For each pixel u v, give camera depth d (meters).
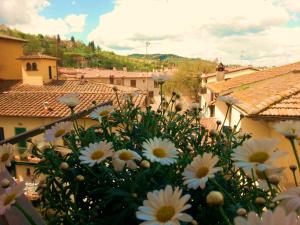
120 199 1.04
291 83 7.93
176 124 1.48
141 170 1.03
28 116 10.48
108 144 1.07
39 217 1.05
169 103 1.72
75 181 1.11
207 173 0.87
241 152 0.86
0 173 1.07
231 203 0.92
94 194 1.13
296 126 0.93
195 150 1.27
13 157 1.17
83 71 32.53
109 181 1.08
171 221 0.69
